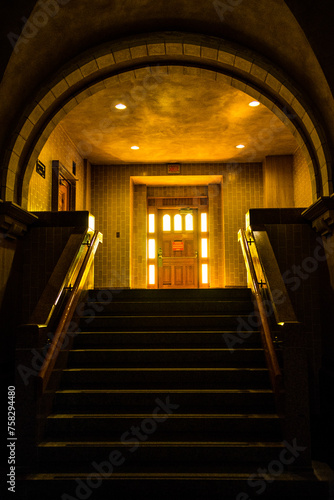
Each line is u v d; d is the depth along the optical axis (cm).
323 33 388
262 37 443
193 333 475
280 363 436
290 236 527
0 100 420
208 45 462
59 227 536
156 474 330
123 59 479
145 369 427
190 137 817
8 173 452
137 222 1008
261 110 705
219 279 981
